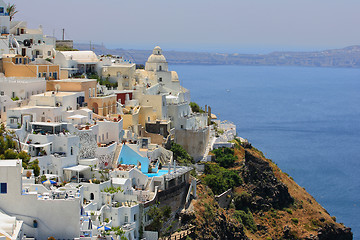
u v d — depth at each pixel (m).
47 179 136.00
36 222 116.19
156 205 153.38
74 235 117.00
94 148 161.38
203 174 198.12
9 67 186.12
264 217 199.50
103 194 142.50
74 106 177.12
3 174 115.50
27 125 154.75
